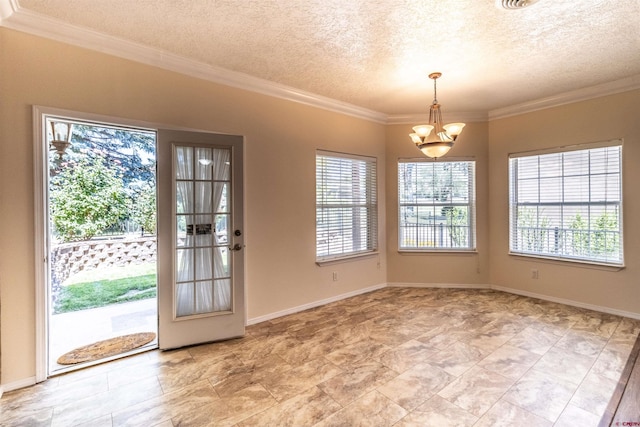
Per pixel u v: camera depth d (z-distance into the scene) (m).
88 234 5.56
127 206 5.96
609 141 3.36
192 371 2.31
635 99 3.20
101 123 2.43
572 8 2.05
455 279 4.49
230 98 3.08
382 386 2.09
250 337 2.92
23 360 2.14
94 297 4.34
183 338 2.71
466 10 2.07
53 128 4.15
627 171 3.26
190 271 2.80
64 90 2.27
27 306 2.16
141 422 1.78
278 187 3.45
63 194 5.30
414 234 4.59
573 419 1.74
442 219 4.52
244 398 1.98
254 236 3.27
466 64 2.89
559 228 3.78
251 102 3.23
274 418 1.79
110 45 2.43
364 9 2.06
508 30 2.32
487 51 2.65
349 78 3.21
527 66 2.93
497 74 3.11
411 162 4.56
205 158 2.86
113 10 2.08
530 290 4.03
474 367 2.31
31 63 2.16
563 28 2.29
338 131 3.99
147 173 6.18
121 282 5.10
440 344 2.69
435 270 4.53
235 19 2.18
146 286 4.89
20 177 2.13
